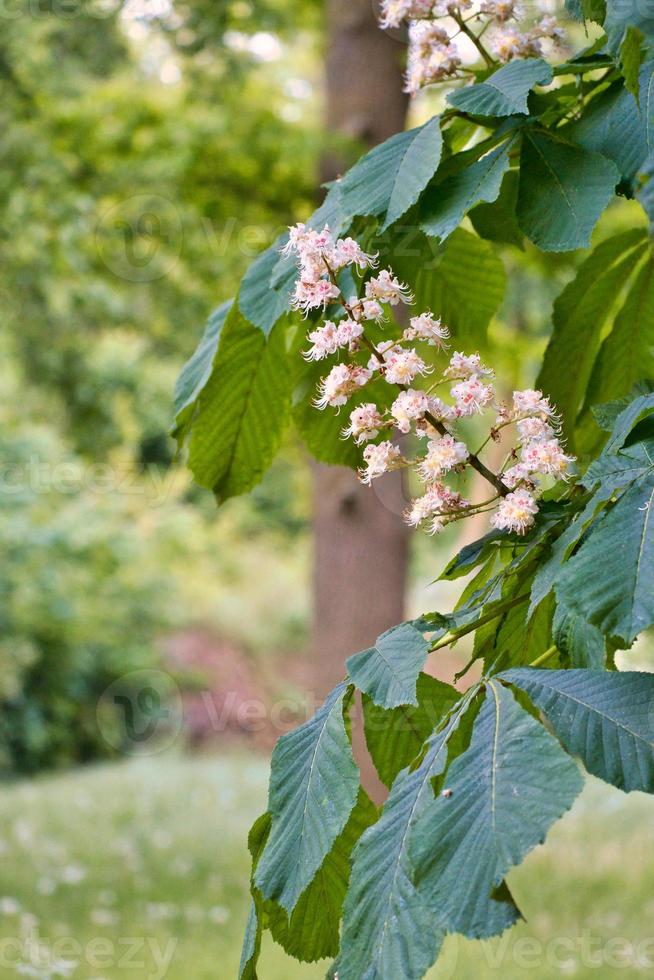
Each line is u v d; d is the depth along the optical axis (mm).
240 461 1990
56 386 10289
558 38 1757
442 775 1299
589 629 1345
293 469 14289
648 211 1139
